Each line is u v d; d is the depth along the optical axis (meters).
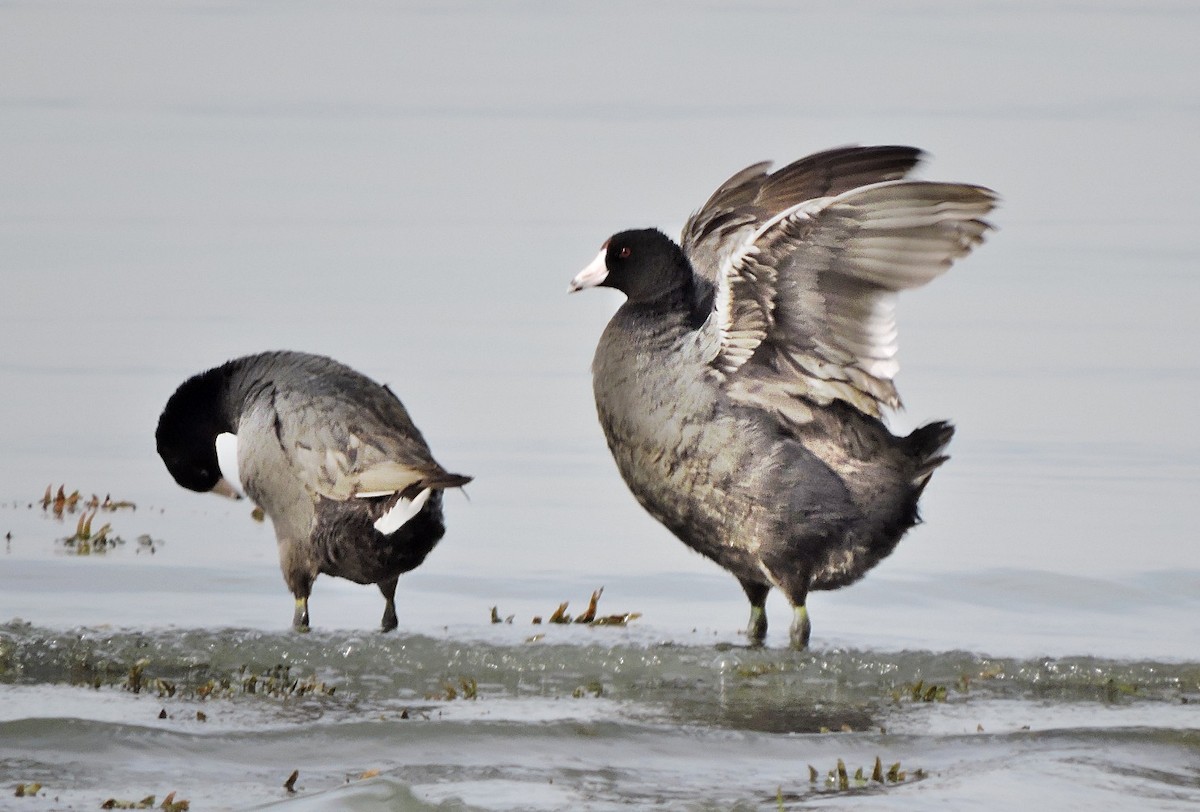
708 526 12.95
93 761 9.19
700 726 10.38
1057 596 14.59
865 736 10.08
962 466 18.53
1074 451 19.11
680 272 13.27
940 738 10.05
